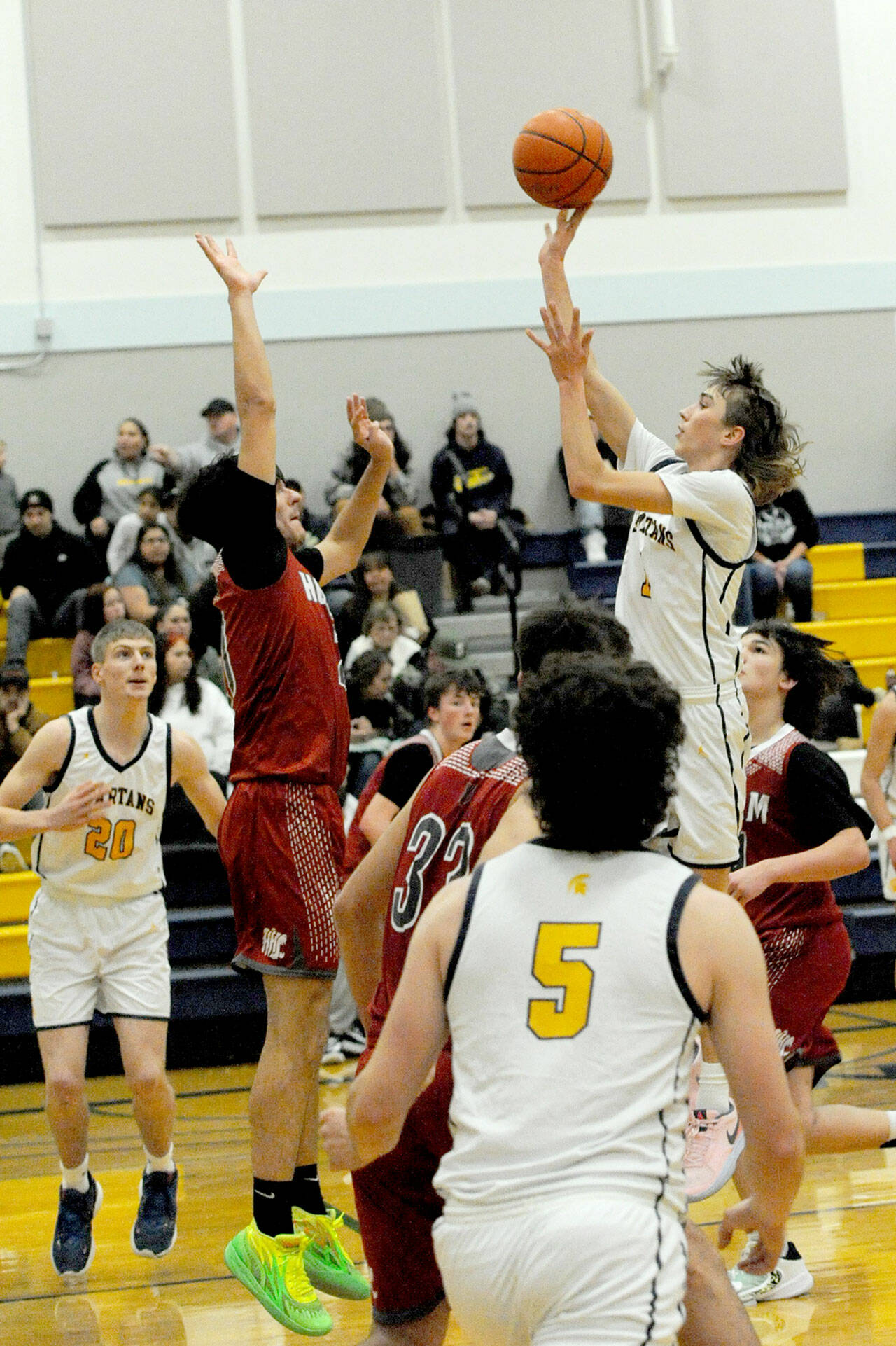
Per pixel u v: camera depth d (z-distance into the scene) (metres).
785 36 16.89
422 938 3.00
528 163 5.28
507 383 16.53
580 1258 2.63
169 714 11.57
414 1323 3.75
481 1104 2.83
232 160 16.09
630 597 5.26
